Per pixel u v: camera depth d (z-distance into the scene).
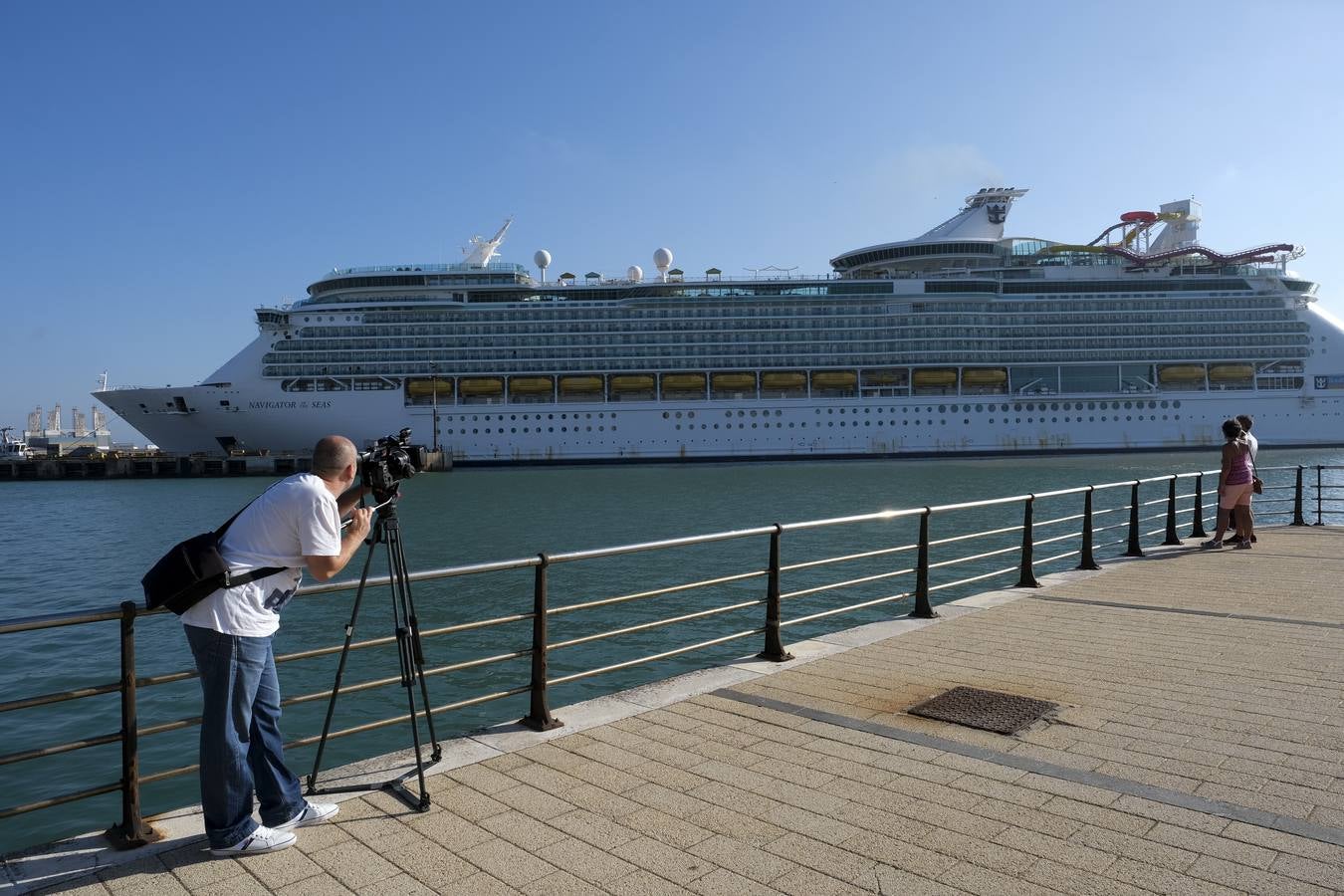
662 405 78.50
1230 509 16.19
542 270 88.06
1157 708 7.05
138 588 27.23
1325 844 4.76
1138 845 4.77
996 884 4.38
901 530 36.38
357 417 77.62
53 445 139.50
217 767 4.76
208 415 77.88
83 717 14.82
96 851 4.96
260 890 4.47
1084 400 79.88
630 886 4.43
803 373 80.19
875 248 86.00
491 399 79.12
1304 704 7.12
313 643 18.89
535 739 6.59
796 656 8.90
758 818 5.17
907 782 5.67
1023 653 8.89
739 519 39.75
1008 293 82.31
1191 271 84.50
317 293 83.69
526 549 31.94
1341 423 81.06
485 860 4.73
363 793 5.66
